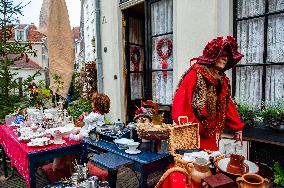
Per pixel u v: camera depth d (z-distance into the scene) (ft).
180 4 13.91
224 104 8.80
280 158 10.06
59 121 14.15
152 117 9.07
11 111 20.25
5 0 19.83
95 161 8.09
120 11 19.01
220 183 4.46
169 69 15.75
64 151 10.64
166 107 15.92
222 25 12.09
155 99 16.87
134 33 20.13
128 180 13.19
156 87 16.76
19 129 13.28
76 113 20.38
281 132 9.71
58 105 19.58
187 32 13.65
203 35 12.89
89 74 23.99
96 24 20.54
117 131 10.41
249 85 11.71
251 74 11.64
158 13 16.33
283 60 10.66
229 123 9.61
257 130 10.48
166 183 6.63
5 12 19.99
